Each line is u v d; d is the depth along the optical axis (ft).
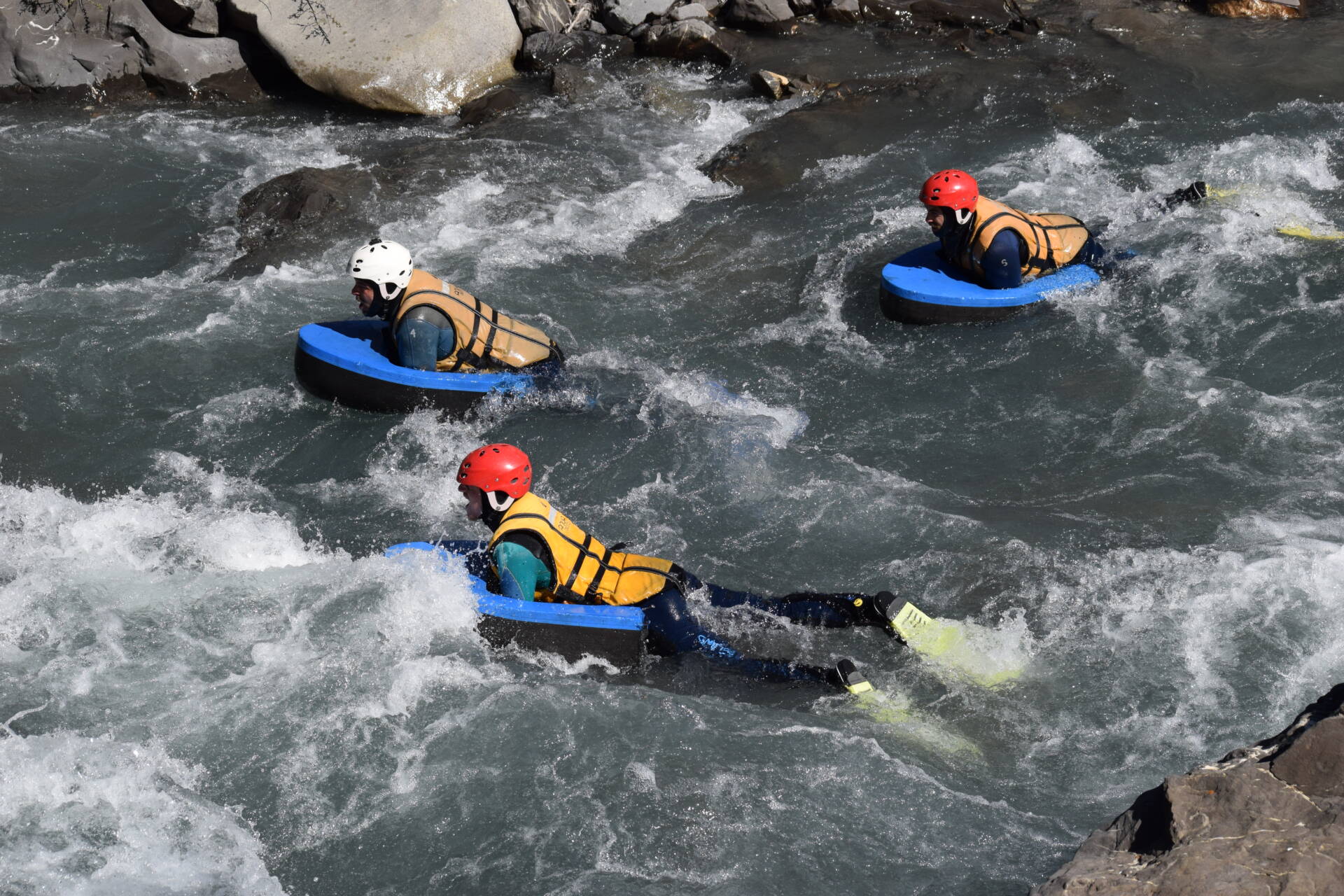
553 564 27.55
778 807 23.38
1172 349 39.65
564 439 37.27
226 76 63.82
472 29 63.67
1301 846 16.40
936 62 63.77
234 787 24.45
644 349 42.16
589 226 50.75
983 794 23.58
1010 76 61.77
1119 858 17.53
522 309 44.55
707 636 27.32
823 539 32.58
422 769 24.72
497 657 27.53
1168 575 29.45
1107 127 56.54
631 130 59.31
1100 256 43.14
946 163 54.24
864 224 49.70
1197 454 34.88
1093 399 37.73
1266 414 36.22
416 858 22.85
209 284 46.50
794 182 53.47
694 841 22.74
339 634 28.14
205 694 26.63
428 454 36.86
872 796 23.56
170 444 37.52
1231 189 49.65
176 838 23.32
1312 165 51.75
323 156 57.82
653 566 28.22
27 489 35.27
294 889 22.38
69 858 22.85
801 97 61.46
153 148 58.13
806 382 39.91
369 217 51.01
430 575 28.40
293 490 35.50
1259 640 26.99
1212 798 17.67
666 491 35.01
